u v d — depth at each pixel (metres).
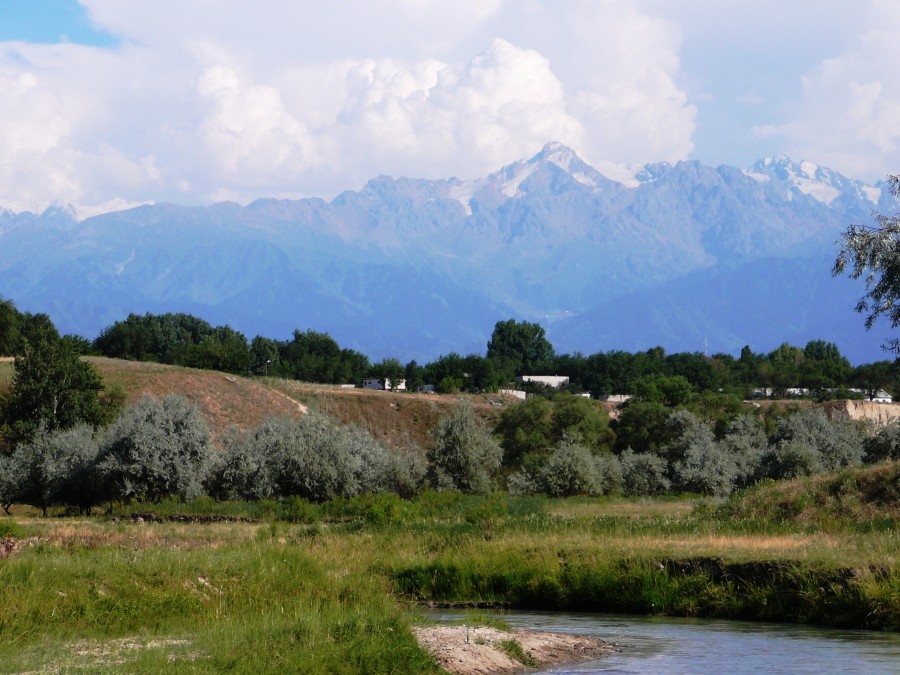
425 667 40.44
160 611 46.00
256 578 52.19
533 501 106.75
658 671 42.78
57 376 164.62
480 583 64.38
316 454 129.12
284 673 36.25
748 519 81.88
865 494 82.06
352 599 52.97
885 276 91.69
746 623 55.38
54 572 46.78
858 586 54.88
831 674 41.81
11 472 126.19
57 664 35.28
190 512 110.19
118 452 124.62
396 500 103.69
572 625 54.94
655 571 61.03
